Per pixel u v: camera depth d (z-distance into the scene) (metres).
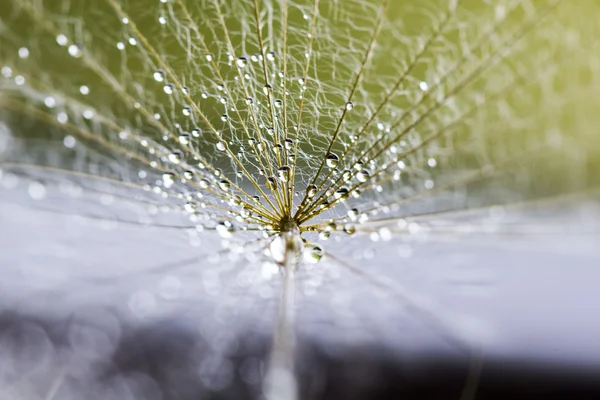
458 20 0.09
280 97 0.09
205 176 0.09
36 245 0.10
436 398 0.09
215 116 0.09
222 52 0.09
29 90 0.09
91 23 0.09
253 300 0.09
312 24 0.09
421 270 0.10
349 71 0.09
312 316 0.09
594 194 0.10
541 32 0.09
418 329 0.10
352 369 0.09
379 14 0.09
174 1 0.09
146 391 0.09
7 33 0.09
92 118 0.09
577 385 0.09
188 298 0.10
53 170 0.09
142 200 0.09
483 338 0.09
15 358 0.09
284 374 0.08
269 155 0.09
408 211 0.10
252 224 0.09
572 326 0.09
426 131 0.10
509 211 0.10
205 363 0.09
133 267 0.10
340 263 0.10
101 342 0.09
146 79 0.09
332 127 0.09
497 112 0.10
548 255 0.10
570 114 0.10
